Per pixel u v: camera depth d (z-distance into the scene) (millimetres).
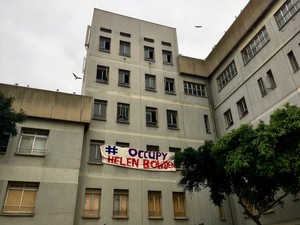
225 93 25422
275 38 20188
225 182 14703
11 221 15203
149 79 26172
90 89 22891
